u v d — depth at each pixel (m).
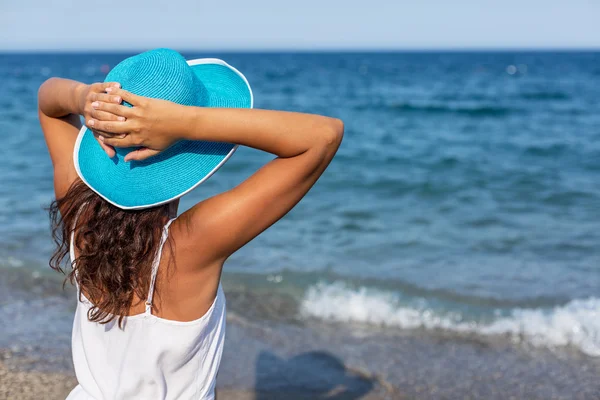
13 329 4.44
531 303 5.23
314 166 1.26
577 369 4.08
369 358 4.20
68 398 1.49
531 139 16.34
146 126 1.15
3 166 11.84
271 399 3.60
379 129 19.16
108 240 1.29
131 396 1.37
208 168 1.30
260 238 7.22
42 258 6.14
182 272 1.31
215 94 1.36
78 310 1.46
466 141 16.19
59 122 1.61
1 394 3.47
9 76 54.94
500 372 4.03
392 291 5.50
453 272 6.07
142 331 1.33
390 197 9.66
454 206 9.02
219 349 1.45
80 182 1.40
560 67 78.25
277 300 5.25
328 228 7.74
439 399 3.67
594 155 13.40
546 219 8.21
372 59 131.75
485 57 144.38
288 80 49.38
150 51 1.27
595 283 5.72
